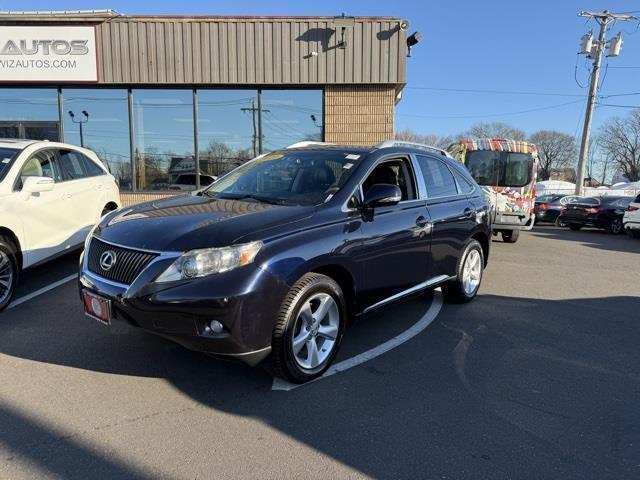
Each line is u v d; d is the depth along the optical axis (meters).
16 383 3.58
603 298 6.72
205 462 2.76
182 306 3.14
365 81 12.30
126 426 3.08
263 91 12.54
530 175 12.16
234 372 3.86
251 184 4.65
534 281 7.70
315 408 3.38
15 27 11.61
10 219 5.20
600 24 25.64
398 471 2.74
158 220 3.69
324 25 12.07
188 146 12.69
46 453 2.78
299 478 2.65
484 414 3.37
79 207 6.62
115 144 12.56
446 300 6.05
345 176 4.27
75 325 4.76
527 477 2.72
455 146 13.48
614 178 67.75
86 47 11.82
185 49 12.00
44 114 12.37
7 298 5.17
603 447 3.03
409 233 4.60
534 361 4.32
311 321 3.69
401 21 12.12
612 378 4.02
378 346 4.53
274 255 3.37
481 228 5.95
